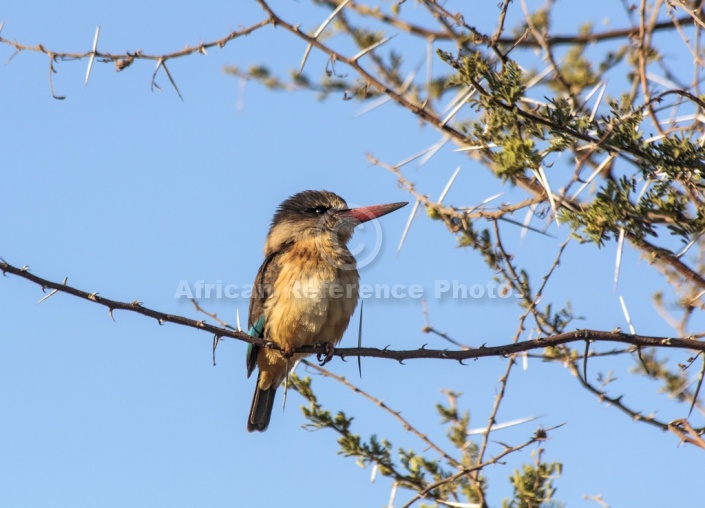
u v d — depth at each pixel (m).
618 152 7.95
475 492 9.39
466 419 9.85
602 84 8.33
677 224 7.78
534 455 9.36
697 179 8.05
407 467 9.61
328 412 9.77
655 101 7.84
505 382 9.11
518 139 7.80
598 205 7.83
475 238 9.55
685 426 8.44
